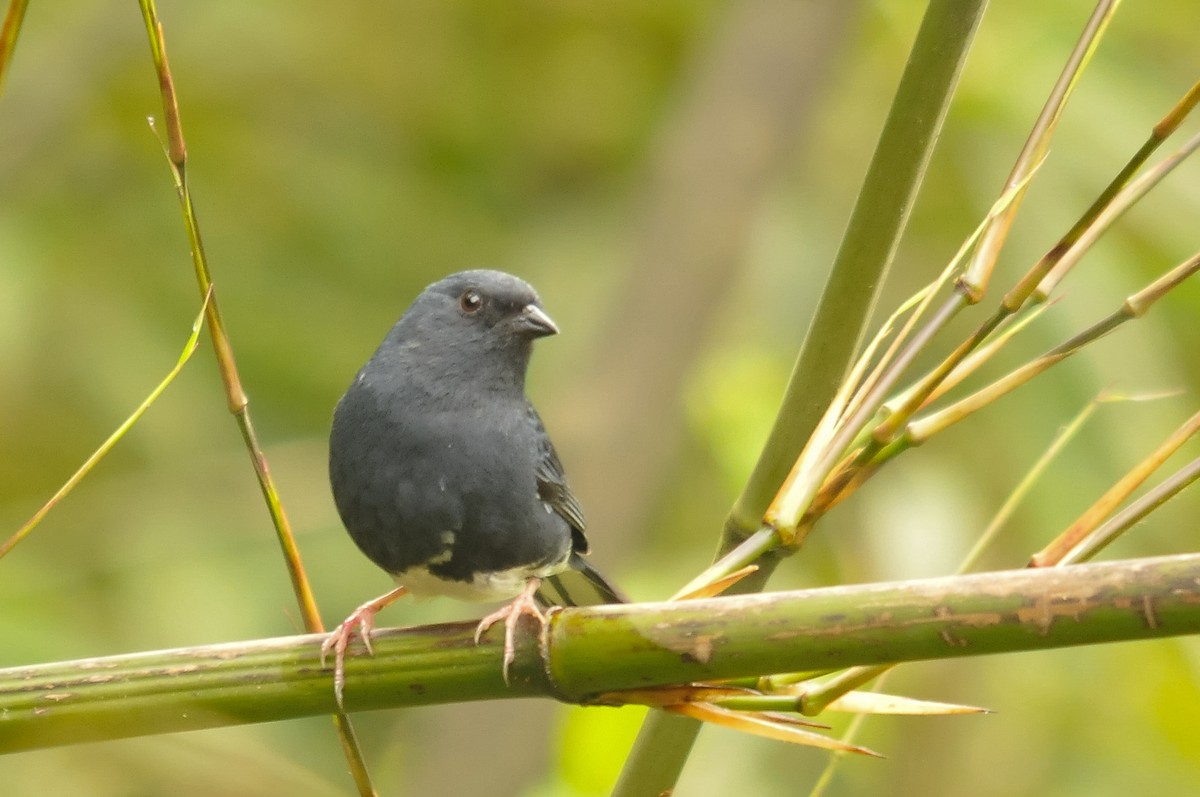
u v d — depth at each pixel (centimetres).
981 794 1091
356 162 1338
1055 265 512
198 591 1084
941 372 518
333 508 1144
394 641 524
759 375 1066
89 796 893
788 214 1231
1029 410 923
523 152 1391
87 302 1177
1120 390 914
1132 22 1127
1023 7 1105
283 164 1306
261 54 1352
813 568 1091
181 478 1138
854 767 1091
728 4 1349
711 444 1041
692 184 1291
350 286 1276
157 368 1170
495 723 1188
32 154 1251
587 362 1274
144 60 1312
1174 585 425
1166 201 994
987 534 565
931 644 449
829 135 1323
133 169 1280
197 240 500
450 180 1364
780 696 501
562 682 500
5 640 962
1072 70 535
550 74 1394
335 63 1366
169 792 871
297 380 1212
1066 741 1106
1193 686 1021
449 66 1385
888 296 1173
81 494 1124
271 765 716
